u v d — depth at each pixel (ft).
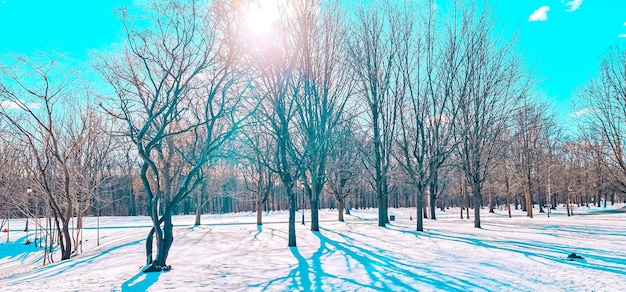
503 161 128.57
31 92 54.49
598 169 111.65
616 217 119.24
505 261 36.78
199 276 32.65
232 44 39.09
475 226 84.23
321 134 60.29
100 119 65.26
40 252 83.56
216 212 242.58
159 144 44.93
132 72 39.75
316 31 58.65
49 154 66.64
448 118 79.61
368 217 152.87
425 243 53.52
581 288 25.45
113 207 219.61
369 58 78.02
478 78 80.12
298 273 33.30
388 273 31.99
